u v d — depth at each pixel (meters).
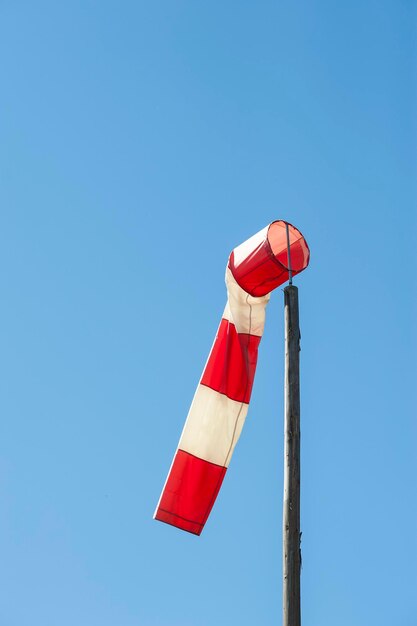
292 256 12.12
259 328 12.92
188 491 12.73
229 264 12.70
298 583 9.84
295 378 10.55
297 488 10.14
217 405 12.89
